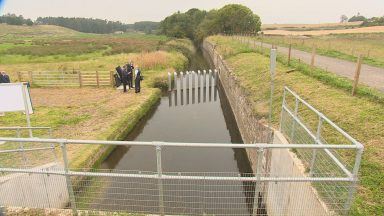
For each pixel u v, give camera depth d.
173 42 55.28
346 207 4.59
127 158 12.49
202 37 74.50
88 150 10.82
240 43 36.50
